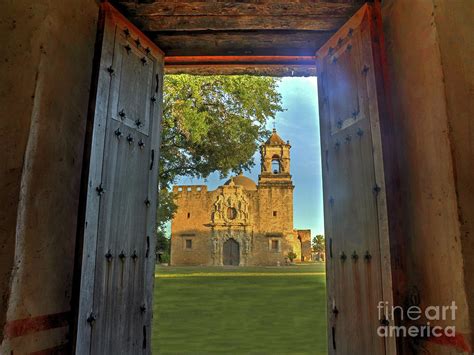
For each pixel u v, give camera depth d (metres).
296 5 3.18
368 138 2.87
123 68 3.12
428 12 2.49
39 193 2.30
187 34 3.57
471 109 2.34
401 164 2.80
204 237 45.38
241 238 44.53
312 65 4.05
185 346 5.60
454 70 2.38
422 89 2.56
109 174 2.83
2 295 1.99
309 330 6.70
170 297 11.49
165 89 13.34
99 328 2.58
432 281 2.39
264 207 45.03
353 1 3.17
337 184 3.27
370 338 2.67
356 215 2.96
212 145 15.09
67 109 2.64
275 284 16.05
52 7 2.47
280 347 5.54
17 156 2.16
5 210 2.08
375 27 2.90
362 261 2.83
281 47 3.81
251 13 3.28
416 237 2.58
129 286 2.97
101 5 2.95
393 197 2.61
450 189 2.26
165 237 50.09
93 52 3.02
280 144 46.50
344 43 3.30
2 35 2.28
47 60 2.40
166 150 14.52
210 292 12.91
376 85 2.79
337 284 3.15
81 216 2.53
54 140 2.47
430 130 2.46
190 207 46.31
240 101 14.79
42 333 2.27
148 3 3.14
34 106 2.26
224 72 4.27
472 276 2.12
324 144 3.54
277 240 44.22
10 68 2.25
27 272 2.16
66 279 2.55
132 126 3.17
